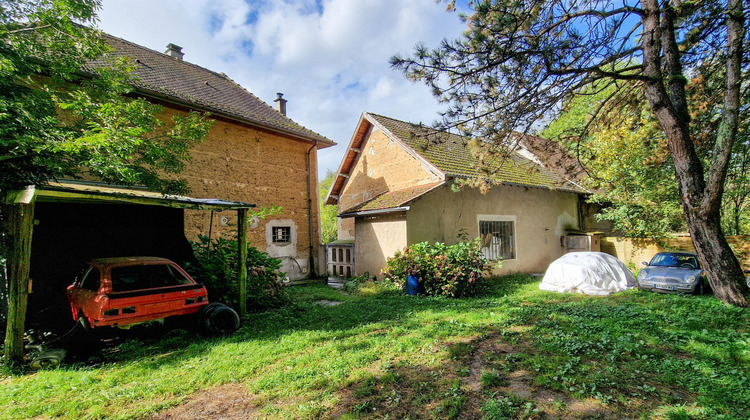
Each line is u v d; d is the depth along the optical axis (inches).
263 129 495.8
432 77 246.1
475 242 430.3
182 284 261.7
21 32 236.4
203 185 433.4
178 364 195.9
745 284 281.3
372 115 605.3
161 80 459.8
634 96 339.9
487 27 219.6
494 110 262.5
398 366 186.4
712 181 281.6
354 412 140.5
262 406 149.3
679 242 518.6
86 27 260.5
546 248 604.1
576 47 230.2
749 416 132.9
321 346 220.8
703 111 329.4
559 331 239.9
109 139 209.9
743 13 258.8
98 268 245.4
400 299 364.8
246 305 325.1
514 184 531.8
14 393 161.8
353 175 668.7
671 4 278.5
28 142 198.5
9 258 226.2
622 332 235.8
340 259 550.3
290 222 525.0
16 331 196.2
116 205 333.4
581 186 596.1
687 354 197.6
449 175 460.1
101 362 206.7
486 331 245.0
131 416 142.2
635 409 140.9
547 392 156.4
